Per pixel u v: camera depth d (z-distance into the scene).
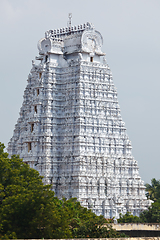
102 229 192.50
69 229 192.00
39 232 179.50
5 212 181.50
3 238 169.25
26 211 180.38
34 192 187.88
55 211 183.75
